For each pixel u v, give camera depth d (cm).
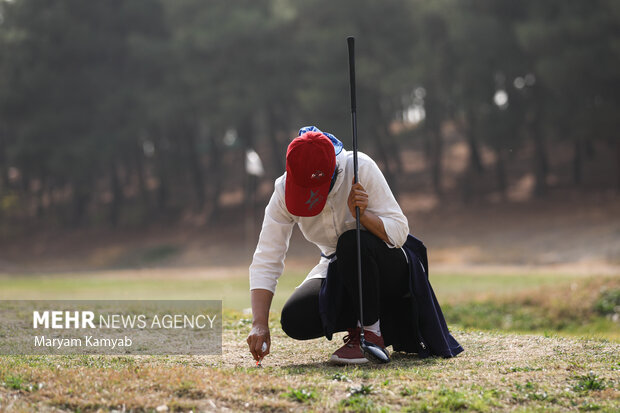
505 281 2369
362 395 402
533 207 4497
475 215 4584
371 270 481
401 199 5125
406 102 5509
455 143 6231
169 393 401
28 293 1950
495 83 4388
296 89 4862
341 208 491
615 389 422
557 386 430
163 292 2212
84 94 5541
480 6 4219
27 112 5531
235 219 5519
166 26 5594
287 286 2300
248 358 542
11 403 379
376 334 499
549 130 4569
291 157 459
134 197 6506
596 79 3781
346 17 4478
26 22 5431
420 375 449
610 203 4262
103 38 5506
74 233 5994
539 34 3759
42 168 5594
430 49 4344
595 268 3089
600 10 3734
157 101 5175
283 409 381
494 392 413
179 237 5422
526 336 645
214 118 4944
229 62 4909
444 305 1656
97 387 406
